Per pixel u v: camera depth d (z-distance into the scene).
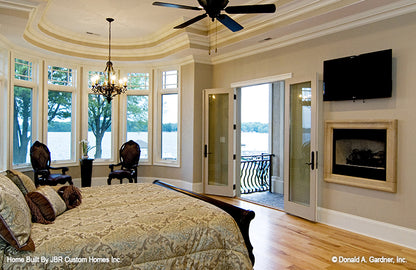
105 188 3.28
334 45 4.09
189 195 3.14
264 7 2.67
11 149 5.08
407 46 3.37
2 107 5.02
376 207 3.64
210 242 2.15
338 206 4.05
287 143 4.70
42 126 5.83
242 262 2.14
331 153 4.12
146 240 1.96
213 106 6.11
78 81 6.38
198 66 6.11
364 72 3.69
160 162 6.72
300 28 4.29
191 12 4.68
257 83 5.26
